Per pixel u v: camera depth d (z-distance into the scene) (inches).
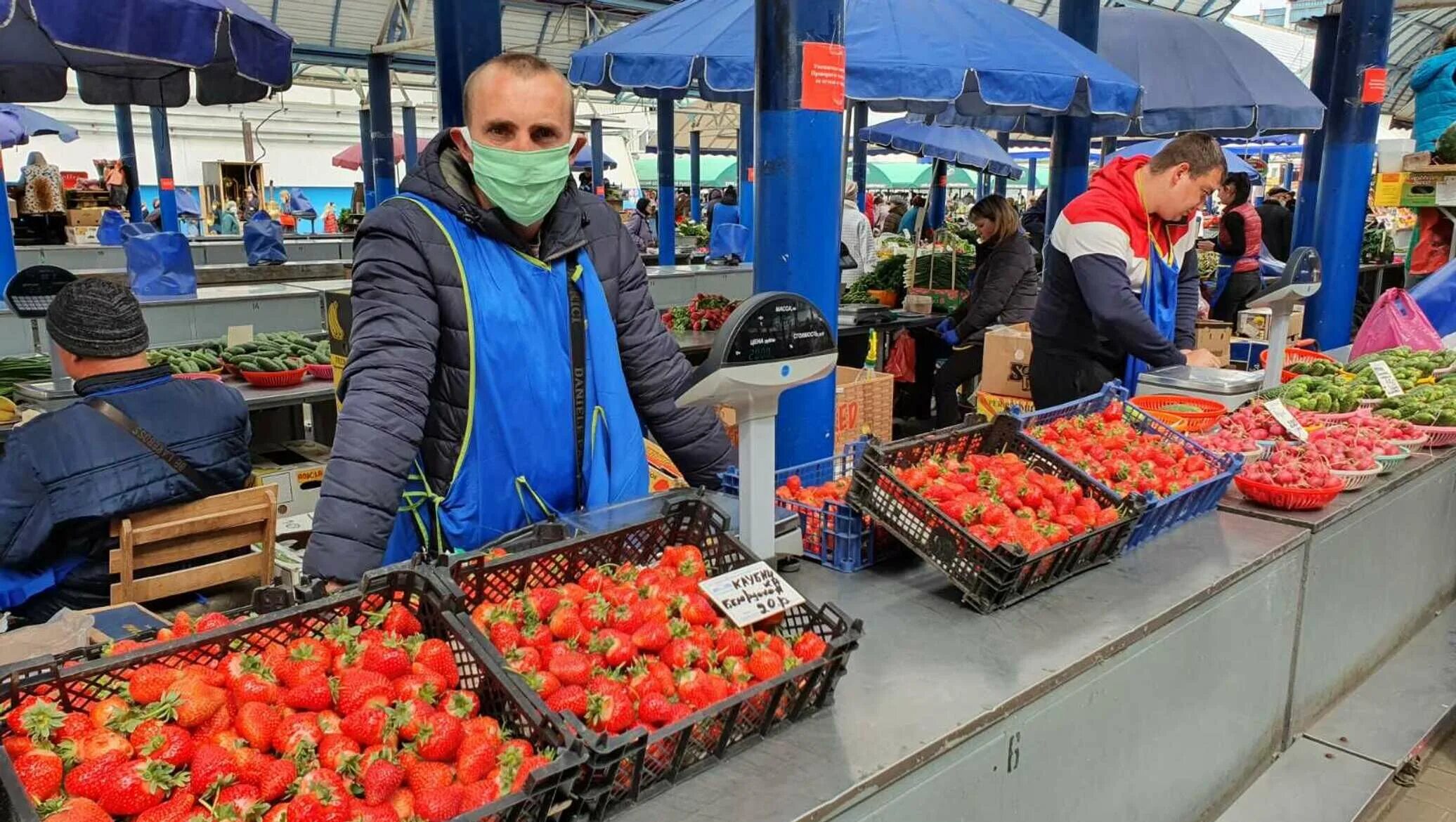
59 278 165.8
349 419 71.9
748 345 65.8
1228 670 93.1
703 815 51.4
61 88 234.1
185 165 1076.5
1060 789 73.7
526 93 73.6
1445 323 217.9
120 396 106.5
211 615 59.6
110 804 43.1
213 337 256.1
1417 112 237.8
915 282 309.4
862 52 173.3
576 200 86.0
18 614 105.3
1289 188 927.7
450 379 79.3
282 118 1143.0
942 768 61.5
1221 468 107.9
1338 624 114.2
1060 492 89.4
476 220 78.4
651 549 72.8
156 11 138.9
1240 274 298.7
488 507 82.1
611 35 218.7
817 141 116.4
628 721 52.0
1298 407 147.6
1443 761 114.3
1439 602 145.1
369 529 69.2
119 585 104.0
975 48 179.9
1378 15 255.1
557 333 82.9
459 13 202.4
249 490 113.1
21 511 101.5
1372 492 115.0
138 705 49.1
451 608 56.8
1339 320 279.3
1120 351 153.9
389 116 496.7
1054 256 150.5
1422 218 253.1
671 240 563.8
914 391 300.7
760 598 63.3
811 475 96.6
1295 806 97.0
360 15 453.7
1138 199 143.9
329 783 44.6
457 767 47.8
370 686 50.6
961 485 85.3
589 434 85.4
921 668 69.1
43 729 46.1
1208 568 90.0
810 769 55.9
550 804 46.9
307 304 270.7
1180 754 88.7
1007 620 77.5
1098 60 202.4
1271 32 956.0
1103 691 75.6
